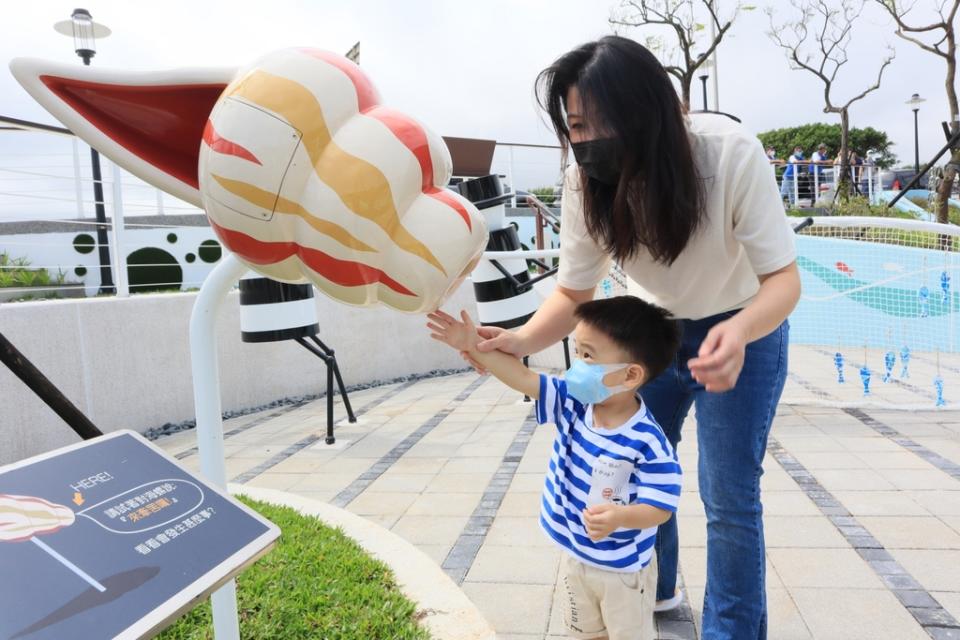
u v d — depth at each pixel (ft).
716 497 5.71
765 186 4.82
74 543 3.02
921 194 53.98
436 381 23.61
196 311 4.52
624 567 5.13
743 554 5.62
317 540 8.48
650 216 4.60
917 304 25.86
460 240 3.48
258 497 10.37
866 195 48.67
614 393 5.10
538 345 5.94
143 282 28.43
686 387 6.03
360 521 9.32
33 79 3.66
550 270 15.98
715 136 4.81
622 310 5.04
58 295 24.54
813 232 29.37
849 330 27.58
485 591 8.06
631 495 5.16
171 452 15.70
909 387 18.98
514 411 17.67
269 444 15.84
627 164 4.51
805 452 12.71
